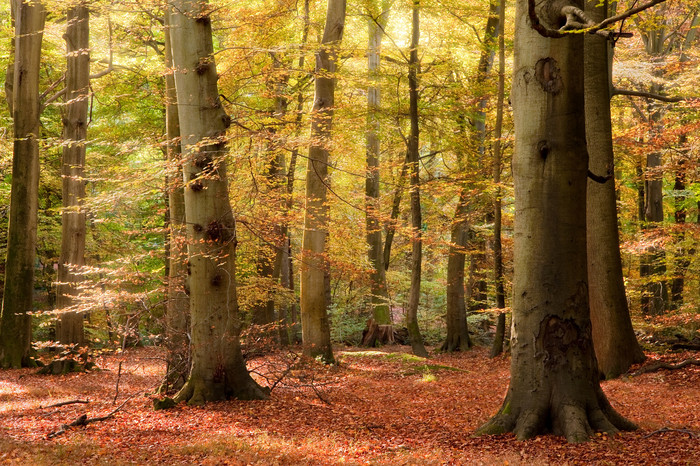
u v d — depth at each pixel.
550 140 6.94
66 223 15.14
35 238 15.75
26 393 11.36
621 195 23.03
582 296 7.06
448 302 21.45
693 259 17.89
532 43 6.94
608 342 11.91
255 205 11.34
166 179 10.94
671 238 15.02
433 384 12.70
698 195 17.30
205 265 9.49
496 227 16.89
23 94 15.37
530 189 7.07
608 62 13.13
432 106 17.62
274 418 8.45
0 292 21.44
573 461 5.85
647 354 12.66
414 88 16.73
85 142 12.69
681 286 20.39
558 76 6.86
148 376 14.02
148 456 6.31
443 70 17.00
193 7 9.12
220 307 9.61
